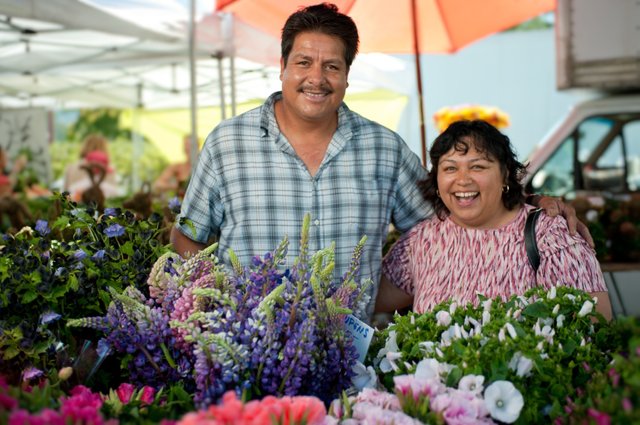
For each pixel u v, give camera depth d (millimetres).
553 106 10133
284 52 2268
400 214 2531
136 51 5621
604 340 1778
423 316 1870
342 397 1631
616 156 5309
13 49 5516
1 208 4430
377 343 1919
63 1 4523
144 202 4246
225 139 2350
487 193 2213
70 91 7305
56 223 2066
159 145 9469
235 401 1308
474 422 1481
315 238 2322
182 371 1699
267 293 1712
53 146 12234
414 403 1522
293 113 2318
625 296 4133
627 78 4719
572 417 1487
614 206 4449
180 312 1696
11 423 1248
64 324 1856
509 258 2209
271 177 2324
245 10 4332
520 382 1602
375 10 4582
